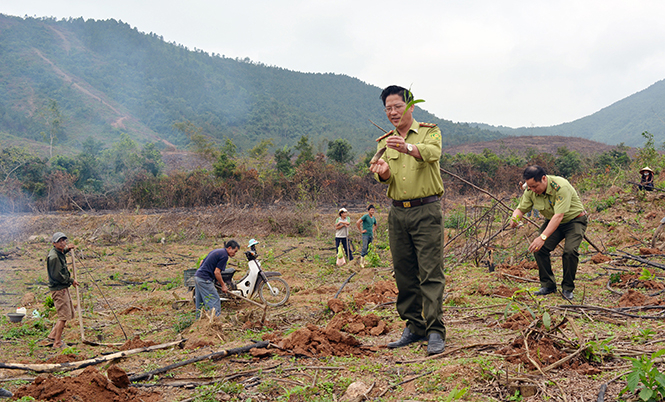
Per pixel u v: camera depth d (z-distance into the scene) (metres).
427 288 3.69
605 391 2.58
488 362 3.17
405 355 3.75
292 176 29.03
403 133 3.79
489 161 32.91
